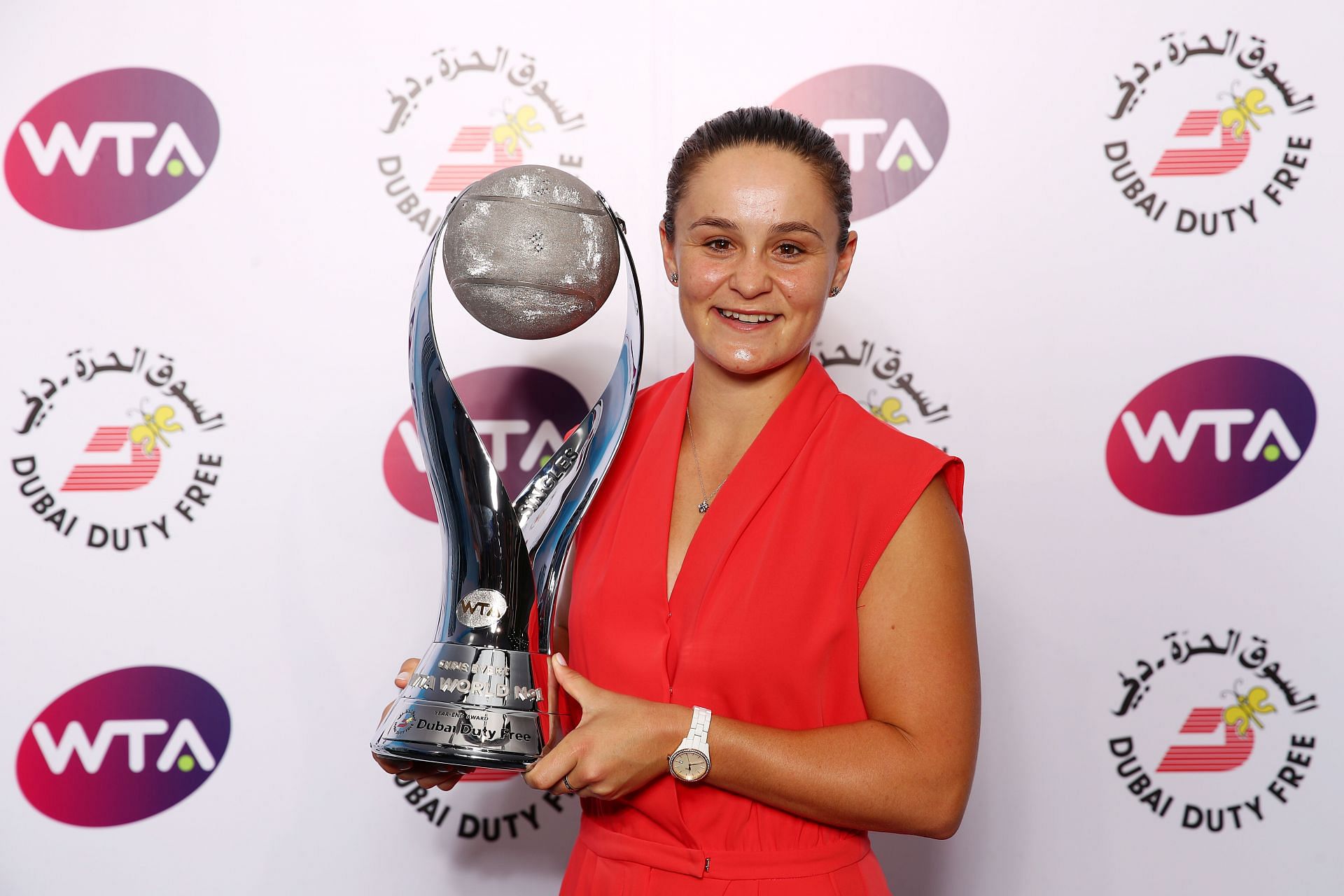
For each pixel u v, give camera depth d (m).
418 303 0.98
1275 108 1.56
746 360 1.01
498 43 1.57
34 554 1.54
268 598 1.57
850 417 1.04
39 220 1.54
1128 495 1.58
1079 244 1.57
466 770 1.00
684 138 1.57
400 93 1.57
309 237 1.57
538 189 0.99
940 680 0.94
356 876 1.58
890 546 0.96
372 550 1.58
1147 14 1.56
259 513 1.57
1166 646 1.58
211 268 1.56
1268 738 1.58
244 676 1.57
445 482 0.98
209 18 1.55
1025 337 1.57
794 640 0.95
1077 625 1.58
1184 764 1.58
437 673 0.94
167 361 1.56
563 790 0.91
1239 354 1.57
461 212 0.99
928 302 1.58
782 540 0.98
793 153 0.99
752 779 0.89
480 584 0.97
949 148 1.57
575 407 1.59
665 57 1.57
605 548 1.06
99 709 1.55
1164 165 1.57
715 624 0.96
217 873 1.57
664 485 1.05
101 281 1.55
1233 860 1.58
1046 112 1.56
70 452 1.54
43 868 1.55
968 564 0.98
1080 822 1.59
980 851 1.59
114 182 1.55
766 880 0.96
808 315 1.01
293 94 1.56
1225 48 1.56
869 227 1.57
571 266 0.99
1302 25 1.56
